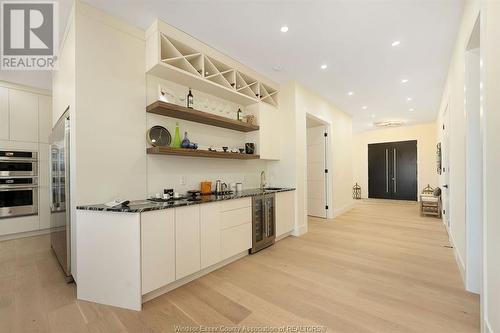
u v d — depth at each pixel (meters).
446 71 3.68
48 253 3.11
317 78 3.99
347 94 4.82
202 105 3.15
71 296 2.07
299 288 2.20
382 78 3.98
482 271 1.50
